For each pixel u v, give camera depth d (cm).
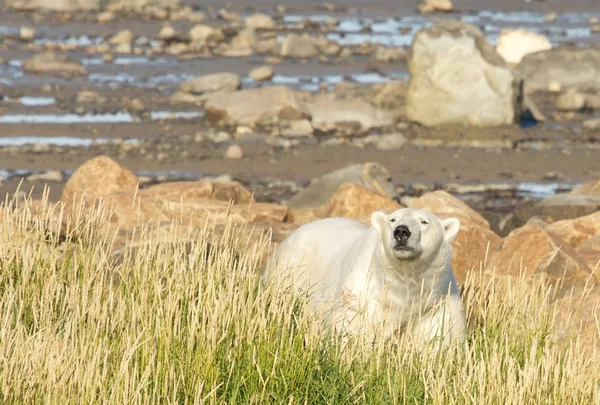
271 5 14562
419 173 6556
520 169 6731
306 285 2578
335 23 13200
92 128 7531
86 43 11569
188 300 2292
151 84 9525
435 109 8194
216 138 7350
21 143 6962
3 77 9444
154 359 2062
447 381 2162
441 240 2389
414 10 14462
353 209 3906
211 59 10831
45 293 2320
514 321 2428
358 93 9200
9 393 1959
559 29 13088
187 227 3105
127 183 4356
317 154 7012
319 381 2155
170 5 13812
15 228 2653
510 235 3194
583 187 5375
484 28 13138
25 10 13488
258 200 5659
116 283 2603
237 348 2145
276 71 10306
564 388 2136
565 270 3067
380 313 2439
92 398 1925
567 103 8894
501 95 8175
